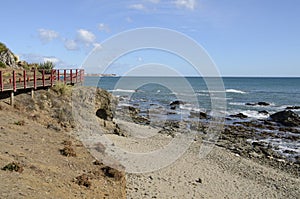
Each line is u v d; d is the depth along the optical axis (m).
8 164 8.76
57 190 8.48
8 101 17.69
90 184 9.98
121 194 10.29
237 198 12.15
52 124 17.00
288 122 31.73
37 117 17.39
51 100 20.59
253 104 51.78
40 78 26.97
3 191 7.05
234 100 59.09
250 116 37.94
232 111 42.47
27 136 13.25
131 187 11.34
